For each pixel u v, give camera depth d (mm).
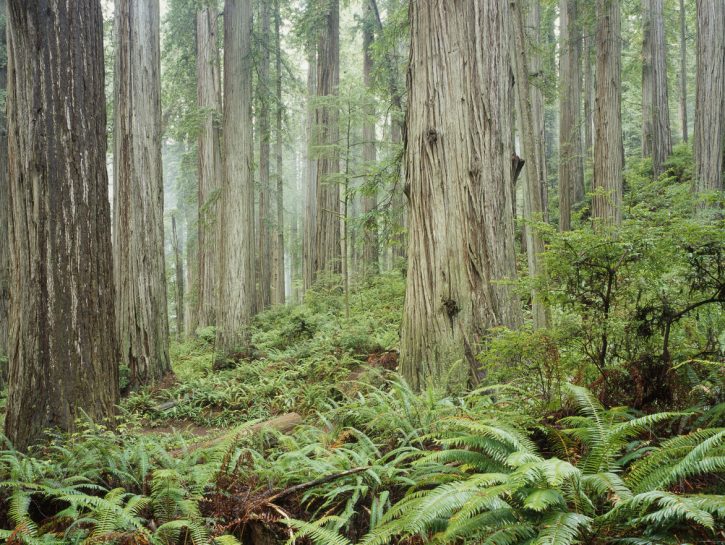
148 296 10312
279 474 3672
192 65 18484
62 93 5355
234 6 12570
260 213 22328
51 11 5316
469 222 5570
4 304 12766
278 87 18750
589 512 2379
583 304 3910
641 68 17156
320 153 13586
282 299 25531
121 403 8805
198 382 9695
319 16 15695
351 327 10750
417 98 5957
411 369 5750
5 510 3398
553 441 3236
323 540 2605
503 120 5809
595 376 3779
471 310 5449
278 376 9352
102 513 2984
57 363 5172
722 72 11359
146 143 10453
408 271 5965
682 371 3539
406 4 9180
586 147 20641
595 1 12266
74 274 5340
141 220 10312
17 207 5230
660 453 2484
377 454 3791
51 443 4570
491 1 5816
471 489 2385
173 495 3299
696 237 3475
